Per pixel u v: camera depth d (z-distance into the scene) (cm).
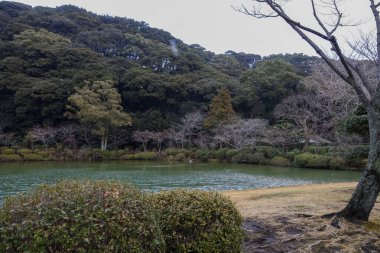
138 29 6350
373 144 483
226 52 6825
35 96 3256
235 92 3828
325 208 611
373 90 504
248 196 777
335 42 488
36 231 201
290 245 396
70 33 5447
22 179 1586
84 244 207
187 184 1480
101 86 3400
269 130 2925
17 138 3228
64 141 3269
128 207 235
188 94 3959
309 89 3034
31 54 3869
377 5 531
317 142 2597
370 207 486
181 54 5050
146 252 233
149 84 3819
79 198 224
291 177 1756
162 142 3569
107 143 3466
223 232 300
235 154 2828
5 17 4934
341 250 380
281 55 5562
